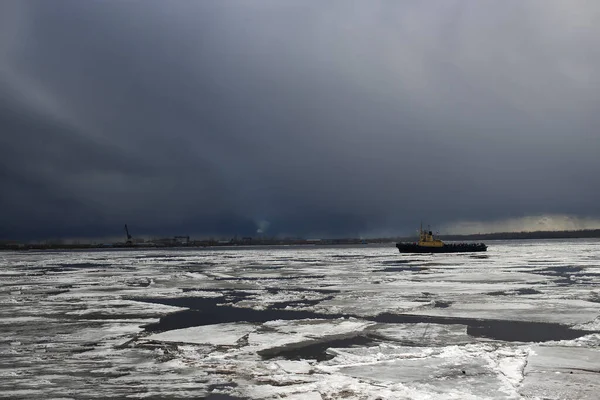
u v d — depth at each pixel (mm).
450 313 19578
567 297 24109
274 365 11758
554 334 15445
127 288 32469
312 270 49188
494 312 19609
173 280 39062
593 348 12898
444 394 9273
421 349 13195
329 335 15375
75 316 20234
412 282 33000
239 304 23469
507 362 11500
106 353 13281
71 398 9391
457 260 67875
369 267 53062
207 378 10695
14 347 14125
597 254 88562
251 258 90812
